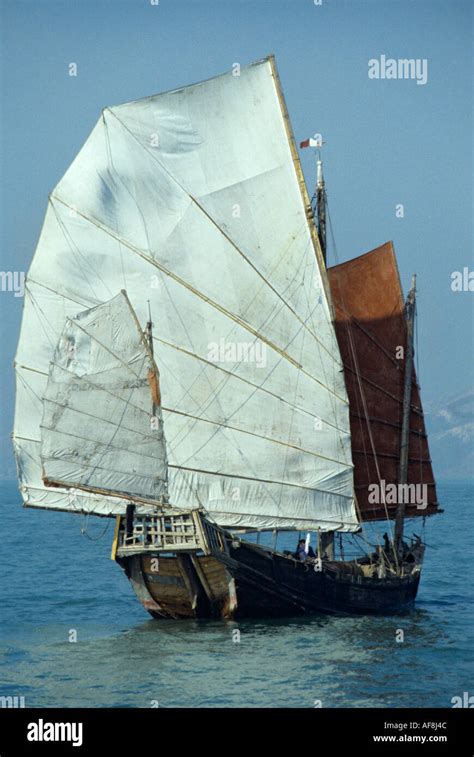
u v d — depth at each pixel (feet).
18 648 110.32
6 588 161.38
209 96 130.62
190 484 127.75
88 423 117.60
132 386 118.21
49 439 117.08
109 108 127.65
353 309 142.61
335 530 132.26
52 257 128.67
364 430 142.51
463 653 106.22
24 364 129.70
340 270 142.51
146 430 118.32
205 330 129.70
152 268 128.98
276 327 130.11
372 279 144.46
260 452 129.39
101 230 128.47
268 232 130.62
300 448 130.31
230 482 128.88
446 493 609.01
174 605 121.08
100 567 192.13
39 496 130.31
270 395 129.80
